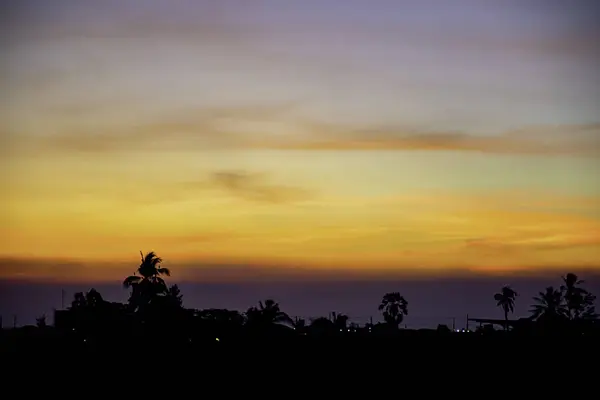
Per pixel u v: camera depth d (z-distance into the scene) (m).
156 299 68.75
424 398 53.44
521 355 63.34
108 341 64.56
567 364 60.66
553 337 70.50
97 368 57.03
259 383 56.75
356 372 59.44
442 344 66.81
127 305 70.38
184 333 66.19
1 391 51.38
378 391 55.19
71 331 69.56
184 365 58.88
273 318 79.19
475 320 97.00
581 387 55.81
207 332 68.81
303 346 66.06
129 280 70.31
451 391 54.91
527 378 58.00
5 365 56.59
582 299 98.19
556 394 54.12
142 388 54.25
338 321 96.75
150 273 70.56
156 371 57.34
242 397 53.34
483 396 53.78
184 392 53.84
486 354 63.69
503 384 56.62
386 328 94.75
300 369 59.56
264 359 62.09
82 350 61.84
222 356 62.09
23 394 51.16
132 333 65.69
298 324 97.31
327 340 68.56
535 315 98.25
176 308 67.81
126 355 61.06
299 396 53.72
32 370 55.84
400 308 110.06
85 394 51.88
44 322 84.44
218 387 55.41
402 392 54.91
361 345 66.81
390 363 61.91
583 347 65.25
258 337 70.69
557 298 98.56
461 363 61.22
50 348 61.44
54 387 52.91
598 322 85.31
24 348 61.50
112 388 53.75
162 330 65.31
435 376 58.38
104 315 67.69
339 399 53.12
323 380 57.44
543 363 61.19
